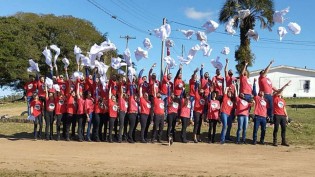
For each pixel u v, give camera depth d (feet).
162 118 55.36
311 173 37.35
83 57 59.06
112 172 36.86
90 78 60.64
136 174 35.94
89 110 56.65
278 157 45.19
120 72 59.21
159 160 43.06
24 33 181.88
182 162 42.04
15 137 60.23
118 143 54.54
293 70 185.26
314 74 182.60
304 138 58.29
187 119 55.72
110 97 55.77
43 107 59.88
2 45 164.86
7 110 107.24
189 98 56.39
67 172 36.76
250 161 42.80
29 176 34.81
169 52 59.00
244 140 54.70
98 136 56.80
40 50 180.34
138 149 49.78
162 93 59.77
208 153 47.39
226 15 101.81
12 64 163.12
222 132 54.60
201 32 55.36
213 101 55.62
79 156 45.21
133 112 55.21
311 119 79.56
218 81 58.49
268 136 59.16
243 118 54.44
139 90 56.24
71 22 202.80
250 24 101.60
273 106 54.19
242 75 56.34
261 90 56.24
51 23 195.11
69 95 57.88
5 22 181.16
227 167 39.63
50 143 54.60
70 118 57.26
